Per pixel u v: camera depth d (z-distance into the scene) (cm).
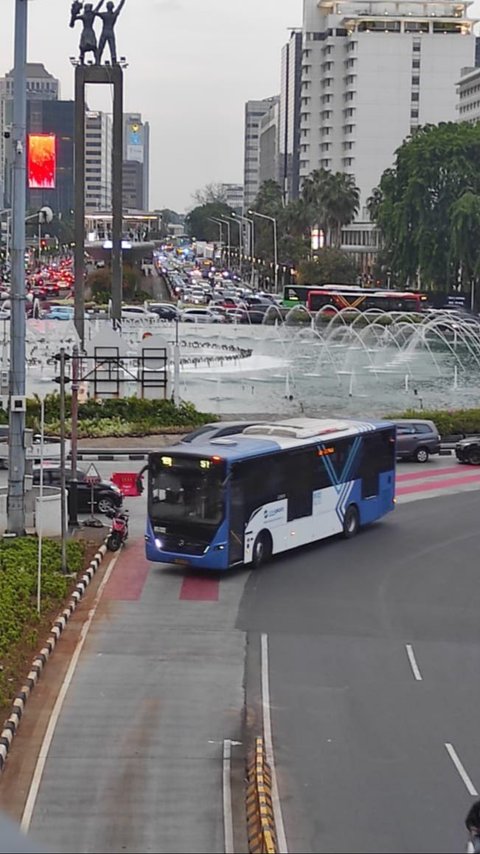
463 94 19225
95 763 1809
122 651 2402
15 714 1966
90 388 5834
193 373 8000
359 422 3688
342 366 8862
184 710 2069
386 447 3697
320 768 1809
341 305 13050
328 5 19738
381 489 3684
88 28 7344
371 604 2808
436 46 19112
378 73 19125
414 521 3769
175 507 2997
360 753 1878
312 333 11506
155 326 11362
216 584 2955
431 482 4431
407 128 19262
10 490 3206
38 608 2552
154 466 3030
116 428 5138
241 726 1995
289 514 3241
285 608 2756
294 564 3192
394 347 10762
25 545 3081
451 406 6625
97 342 5856
